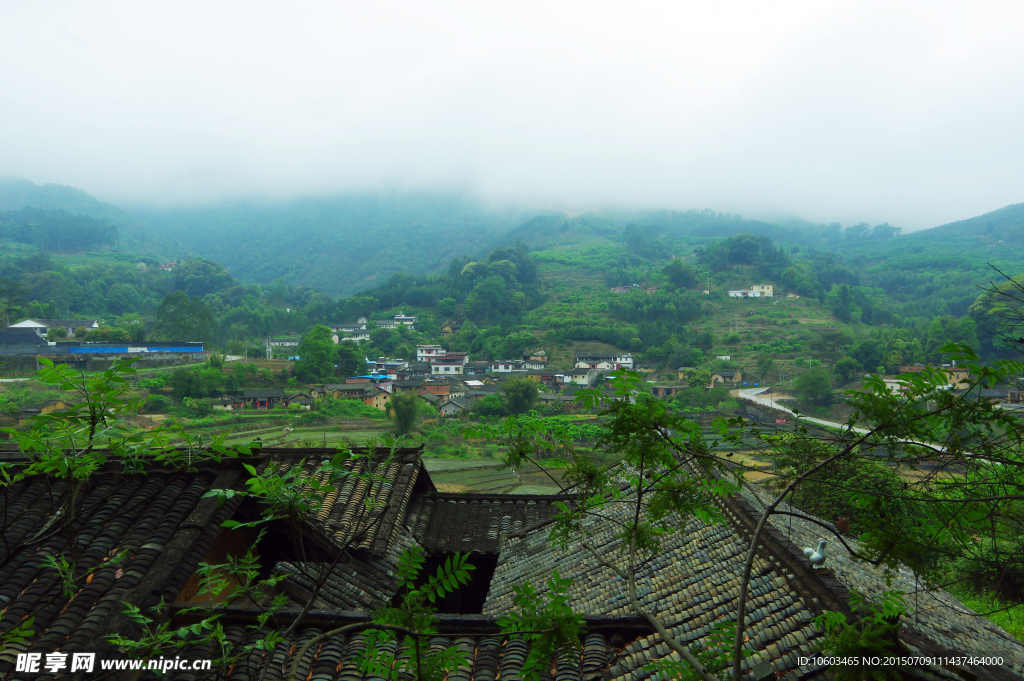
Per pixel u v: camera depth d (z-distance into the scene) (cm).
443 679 412
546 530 1216
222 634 477
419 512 1313
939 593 830
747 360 10619
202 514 705
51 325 11275
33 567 640
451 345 13788
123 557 650
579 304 15612
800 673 538
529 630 414
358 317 16038
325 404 7481
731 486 419
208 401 7031
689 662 353
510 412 7356
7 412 5203
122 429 473
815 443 410
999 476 361
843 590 611
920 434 356
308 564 922
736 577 754
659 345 11725
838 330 11925
